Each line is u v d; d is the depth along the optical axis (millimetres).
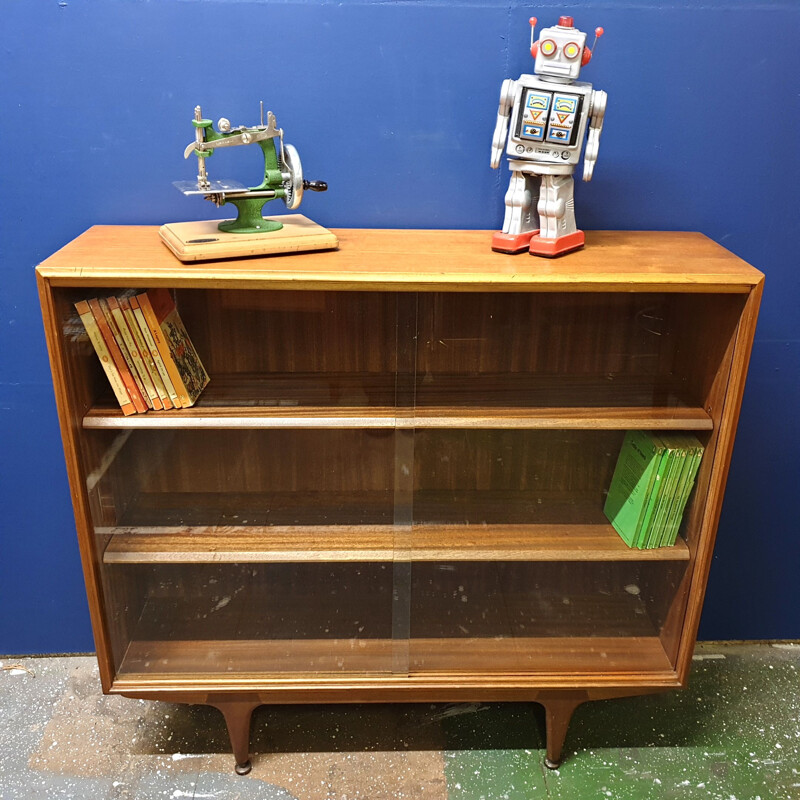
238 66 1748
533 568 2039
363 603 2033
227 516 1912
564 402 1781
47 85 1732
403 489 1918
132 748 2002
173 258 1607
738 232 1945
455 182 1872
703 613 2354
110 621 1844
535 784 1929
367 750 2014
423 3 1717
